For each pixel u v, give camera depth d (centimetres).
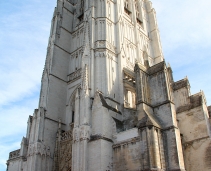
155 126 3866
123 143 4144
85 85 4722
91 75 4981
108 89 4962
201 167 4412
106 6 6038
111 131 4416
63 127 5425
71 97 5750
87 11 6038
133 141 4019
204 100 5034
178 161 3688
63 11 6944
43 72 5872
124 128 4534
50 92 5559
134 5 7219
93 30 5606
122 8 6569
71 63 6291
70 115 5569
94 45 5425
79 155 4106
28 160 4788
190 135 4766
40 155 4784
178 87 5372
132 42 6462
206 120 4703
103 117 4366
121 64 5441
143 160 3628
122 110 4931
